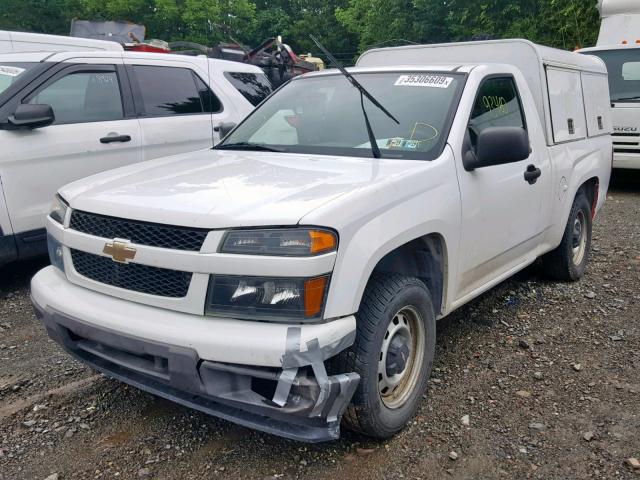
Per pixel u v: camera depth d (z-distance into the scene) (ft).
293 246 8.62
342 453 10.27
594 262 21.04
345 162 11.70
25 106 17.70
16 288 18.69
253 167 11.56
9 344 14.64
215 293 8.85
